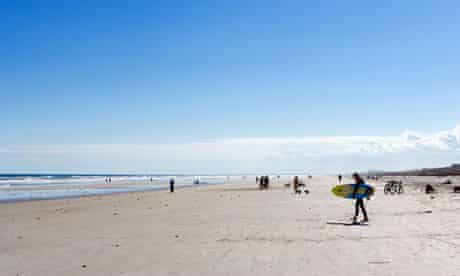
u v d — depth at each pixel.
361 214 20.64
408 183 77.56
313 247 11.36
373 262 9.34
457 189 44.12
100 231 15.52
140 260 10.02
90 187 69.75
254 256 10.26
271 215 20.61
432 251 10.48
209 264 9.46
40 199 37.69
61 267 9.40
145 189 61.69
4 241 13.47
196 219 19.22
